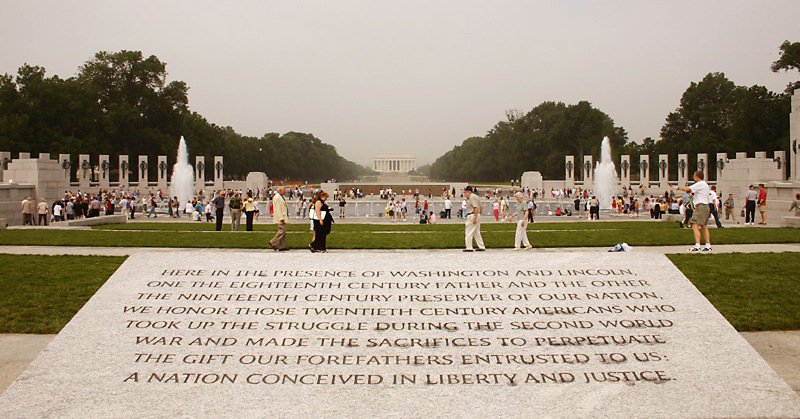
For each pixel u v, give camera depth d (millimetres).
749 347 9359
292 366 8906
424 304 10414
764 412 8148
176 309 10203
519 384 8617
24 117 83250
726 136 98688
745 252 17891
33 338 11430
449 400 8289
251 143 149625
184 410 8062
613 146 122500
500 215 53188
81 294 13961
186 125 111750
